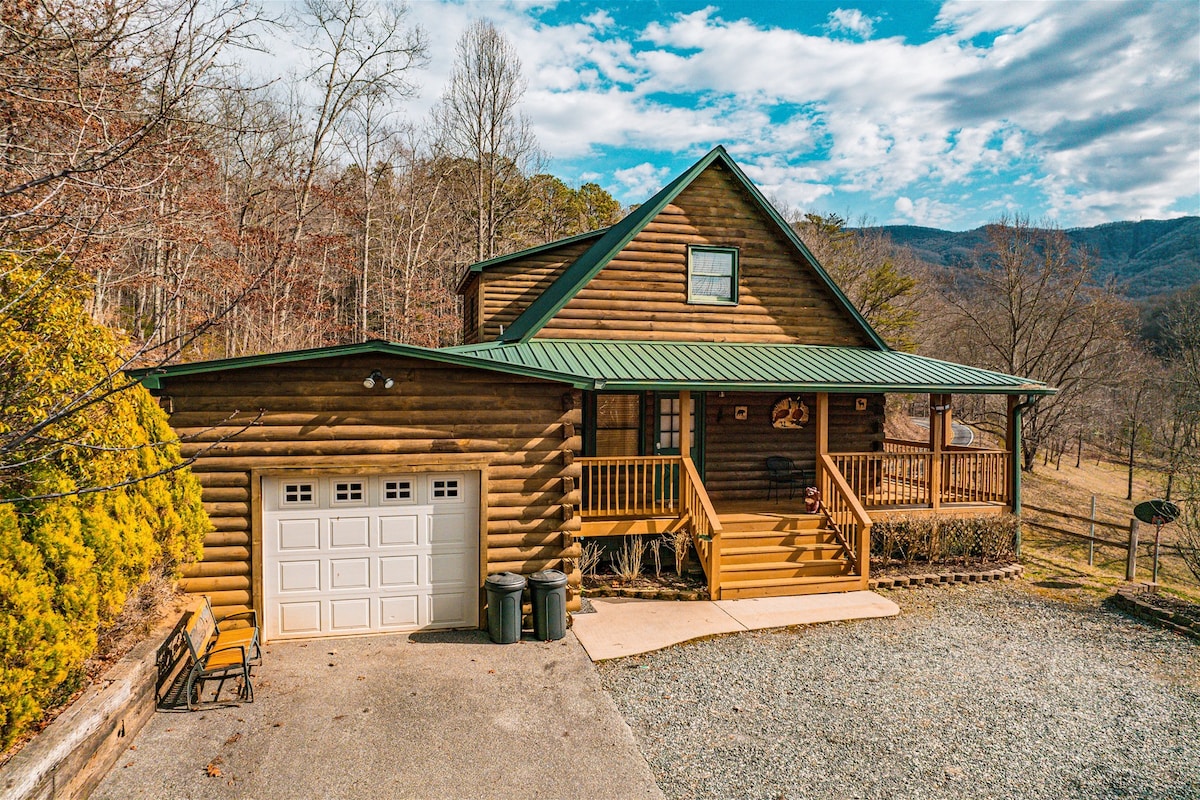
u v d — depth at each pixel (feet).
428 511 31.14
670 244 46.73
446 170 126.31
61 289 20.26
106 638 21.91
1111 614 35.65
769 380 40.47
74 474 20.10
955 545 43.11
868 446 51.06
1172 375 97.35
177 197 45.62
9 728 16.24
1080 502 97.45
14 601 16.67
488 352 41.45
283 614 29.84
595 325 45.24
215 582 28.91
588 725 23.03
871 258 143.95
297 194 94.99
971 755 21.76
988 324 119.85
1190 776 20.77
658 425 46.16
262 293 77.82
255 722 22.59
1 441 14.98
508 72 121.70
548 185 157.17
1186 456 57.16
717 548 36.45
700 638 31.14
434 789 19.26
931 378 43.98
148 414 24.79
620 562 38.99
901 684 26.81
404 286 117.80
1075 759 21.63
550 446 31.94
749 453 48.52
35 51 23.06
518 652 29.07
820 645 30.68
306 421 29.35
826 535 40.83
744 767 20.83
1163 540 78.59
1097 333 104.53
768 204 47.67
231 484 28.91
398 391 30.25
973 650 30.40
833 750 21.90
